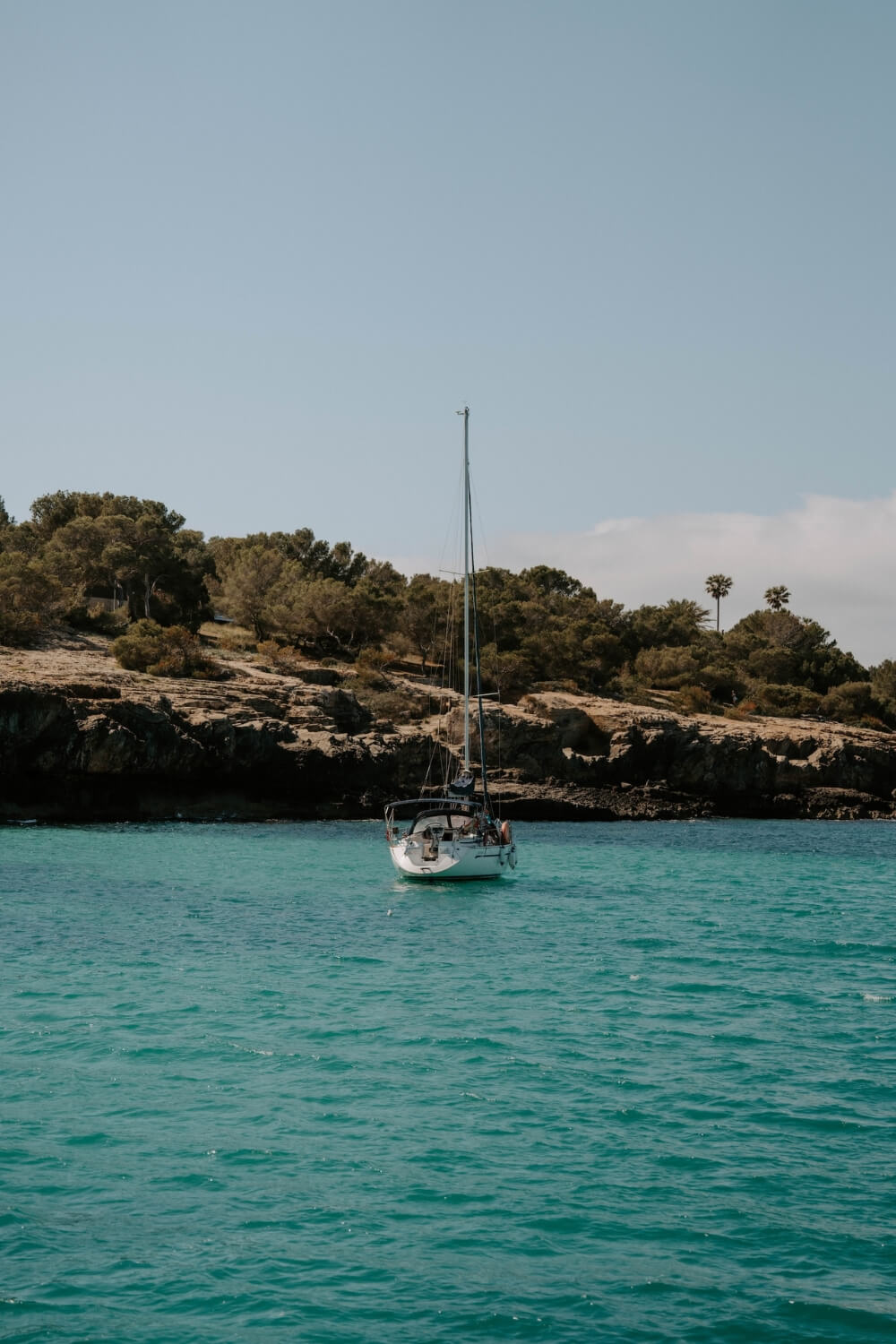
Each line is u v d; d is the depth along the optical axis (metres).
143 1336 11.39
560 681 115.50
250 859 54.12
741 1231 13.80
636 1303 12.13
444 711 99.69
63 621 100.56
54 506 131.25
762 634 155.75
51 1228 13.69
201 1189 14.84
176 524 133.50
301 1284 12.45
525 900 42.97
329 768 79.88
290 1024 22.80
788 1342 11.41
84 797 71.44
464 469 56.25
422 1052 20.92
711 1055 21.03
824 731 109.56
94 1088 18.64
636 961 30.20
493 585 143.88
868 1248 13.41
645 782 95.50
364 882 46.94
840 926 37.31
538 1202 14.54
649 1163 15.81
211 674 91.88
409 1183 15.09
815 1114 17.83
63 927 33.88
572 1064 20.27
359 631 117.94
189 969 28.11
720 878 52.16
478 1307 12.02
